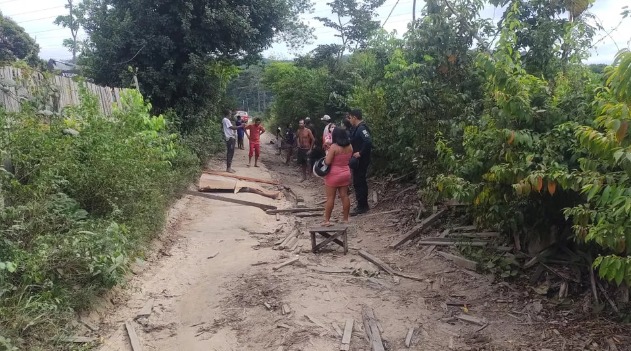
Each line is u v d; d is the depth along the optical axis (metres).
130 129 7.33
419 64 7.79
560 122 4.96
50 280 4.32
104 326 4.53
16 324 3.71
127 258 5.43
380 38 11.57
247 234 7.65
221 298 5.17
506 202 5.30
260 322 4.61
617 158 2.82
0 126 5.23
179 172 10.30
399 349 4.12
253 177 13.08
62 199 5.39
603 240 3.37
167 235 7.36
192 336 4.46
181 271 6.00
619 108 2.94
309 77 19.11
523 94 4.82
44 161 5.42
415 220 7.42
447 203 7.22
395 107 8.95
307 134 13.41
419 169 8.14
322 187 12.28
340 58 20.23
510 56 5.36
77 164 6.01
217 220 8.45
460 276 5.52
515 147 4.89
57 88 6.89
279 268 5.88
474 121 6.26
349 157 7.64
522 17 6.88
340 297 5.02
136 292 5.27
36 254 4.39
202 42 13.95
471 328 4.46
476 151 5.37
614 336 4.14
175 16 13.28
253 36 15.07
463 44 7.23
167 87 13.59
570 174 3.95
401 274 5.66
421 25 7.56
